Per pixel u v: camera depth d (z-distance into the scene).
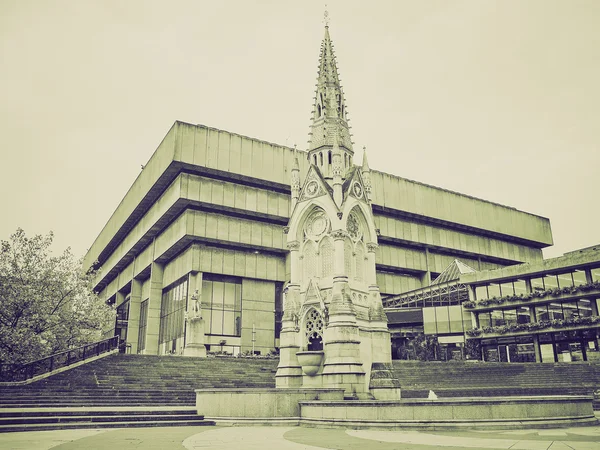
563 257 60.31
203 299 63.75
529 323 60.53
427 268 84.62
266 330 66.81
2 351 35.16
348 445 13.98
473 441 14.84
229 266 65.25
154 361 37.12
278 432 18.45
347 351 26.33
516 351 63.44
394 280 82.75
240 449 13.00
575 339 59.22
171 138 62.09
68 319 41.31
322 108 33.16
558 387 37.12
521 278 64.69
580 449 12.55
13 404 24.88
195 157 61.75
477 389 36.31
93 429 19.48
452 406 19.67
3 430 18.28
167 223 68.31
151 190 67.94
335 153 30.72
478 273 66.75
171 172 63.16
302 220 31.17
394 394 26.92
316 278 29.62
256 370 39.28
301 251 30.81
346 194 29.98
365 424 20.03
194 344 48.81
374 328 29.17
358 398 25.44
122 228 81.50
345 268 29.09
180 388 32.34
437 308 67.00
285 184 68.25
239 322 65.50
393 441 15.05
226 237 64.12
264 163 67.19
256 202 66.50
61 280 41.69
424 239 83.69
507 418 19.58
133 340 75.69
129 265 83.31
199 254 63.38
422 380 43.84
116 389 29.66
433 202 84.38
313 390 23.39
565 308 61.88
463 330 65.12
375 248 31.36
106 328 46.72
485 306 64.06
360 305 29.38
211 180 63.75
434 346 64.50
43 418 19.72
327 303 28.58
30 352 35.53
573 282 61.00
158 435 17.05
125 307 87.94
